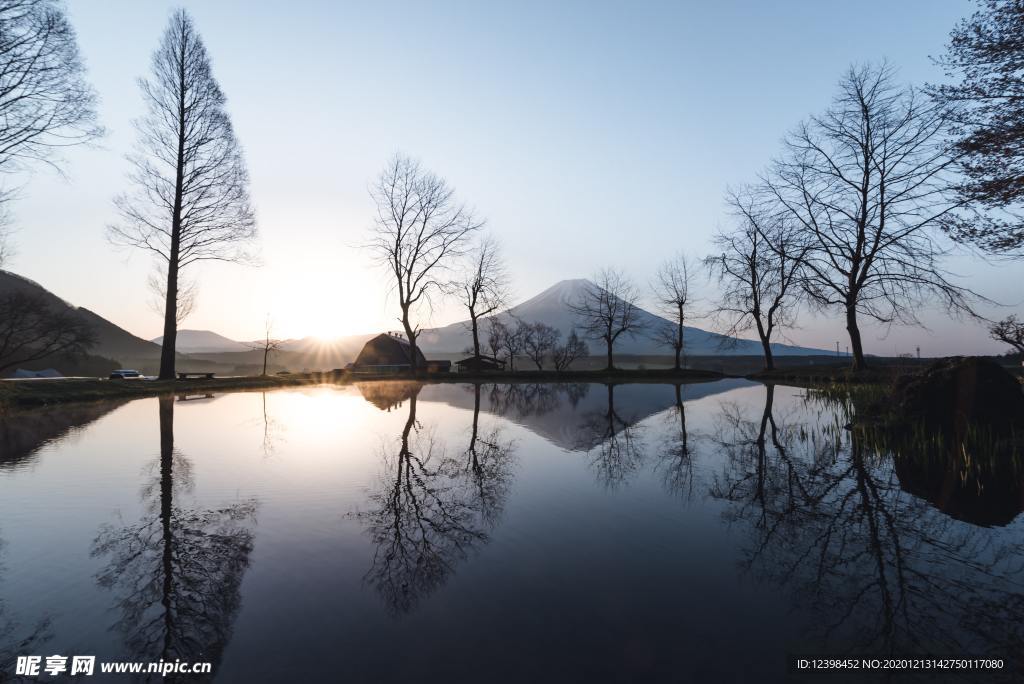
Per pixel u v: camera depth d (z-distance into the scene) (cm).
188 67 2669
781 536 492
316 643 304
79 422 1306
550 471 777
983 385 996
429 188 3828
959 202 1393
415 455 902
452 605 349
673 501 613
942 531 504
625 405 1833
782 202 2705
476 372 4144
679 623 326
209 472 759
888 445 969
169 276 2617
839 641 305
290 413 1564
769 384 3094
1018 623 325
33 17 1628
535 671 273
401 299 3844
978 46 1242
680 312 4500
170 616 339
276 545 465
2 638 313
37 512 560
